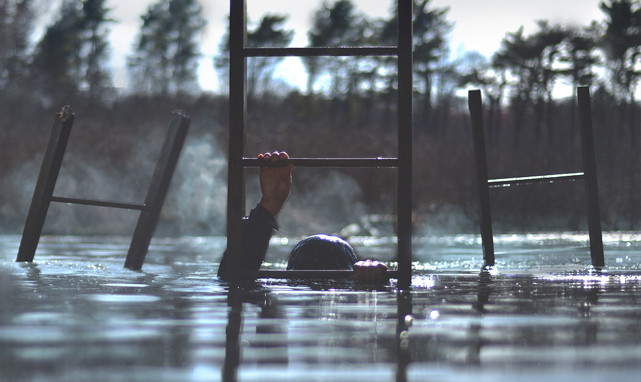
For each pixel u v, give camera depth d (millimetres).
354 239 17609
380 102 55344
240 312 2406
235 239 3887
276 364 1516
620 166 27219
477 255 7297
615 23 48719
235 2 3895
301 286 3537
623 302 2740
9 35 31609
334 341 1807
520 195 27125
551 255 7105
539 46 53406
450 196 27500
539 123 54188
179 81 58125
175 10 59094
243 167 3967
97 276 3990
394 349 1689
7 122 35125
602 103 48938
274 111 51281
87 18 55188
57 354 1616
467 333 1938
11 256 6242
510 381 1354
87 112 49000
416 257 6840
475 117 5379
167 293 3076
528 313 2387
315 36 54406
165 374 1414
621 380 1355
